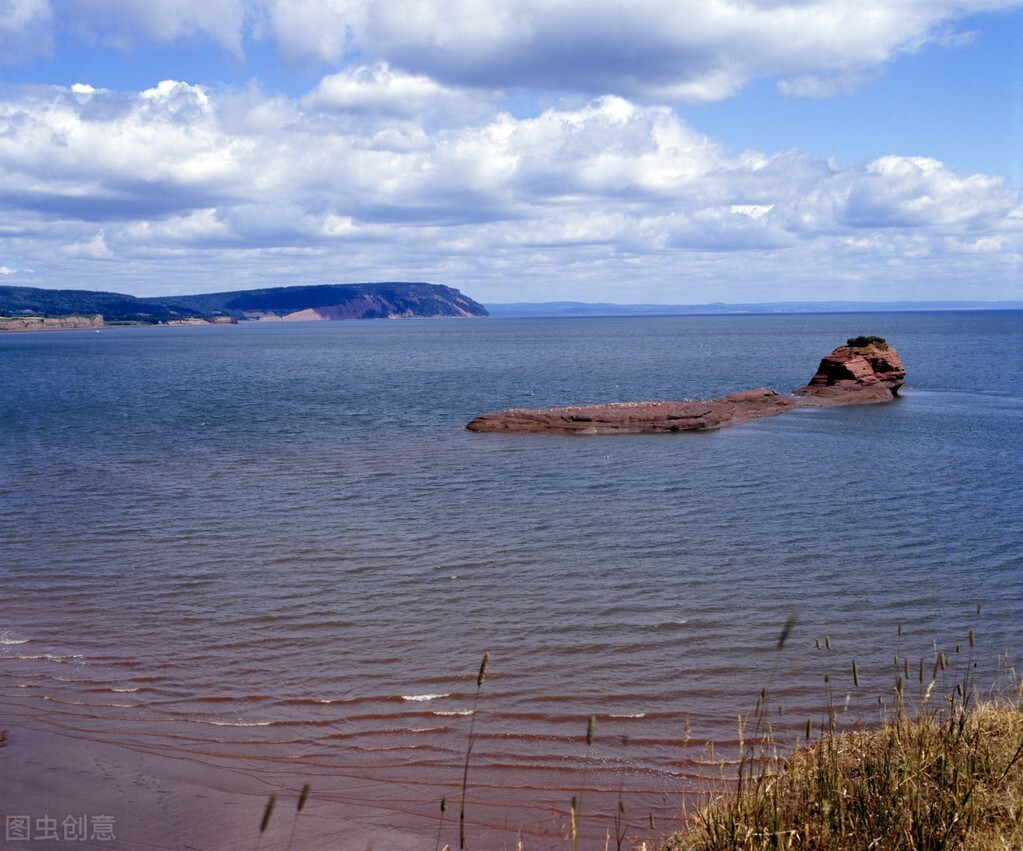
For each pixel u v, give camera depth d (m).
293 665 13.68
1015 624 15.41
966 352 123.88
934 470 32.91
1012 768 7.16
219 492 29.02
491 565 19.56
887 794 6.70
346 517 24.94
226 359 141.00
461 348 171.00
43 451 39.56
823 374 62.62
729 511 25.52
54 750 10.88
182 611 16.47
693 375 90.44
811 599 16.98
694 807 8.93
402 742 11.08
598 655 14.02
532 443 41.47
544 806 9.42
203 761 10.61
